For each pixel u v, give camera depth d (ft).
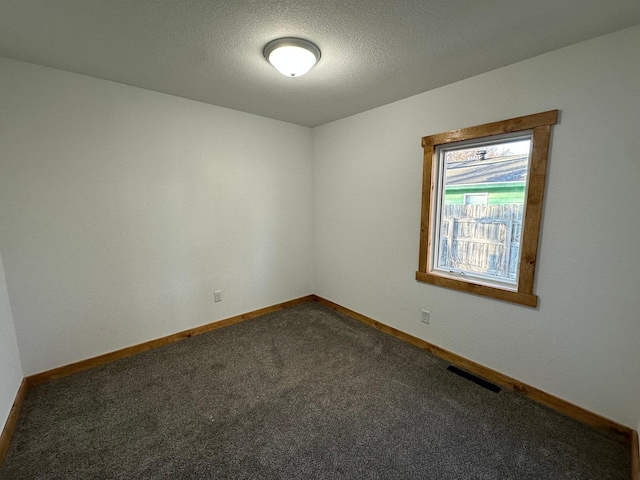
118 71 6.91
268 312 11.75
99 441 5.43
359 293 10.91
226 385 7.11
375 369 7.80
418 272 8.74
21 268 6.73
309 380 7.32
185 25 5.03
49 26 5.06
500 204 7.22
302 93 8.24
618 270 5.45
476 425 5.85
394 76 7.07
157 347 8.95
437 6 4.51
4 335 6.05
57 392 6.80
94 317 7.83
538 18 4.81
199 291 9.78
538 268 6.39
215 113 9.46
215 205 9.83
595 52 5.36
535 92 6.12
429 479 4.73
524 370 6.80
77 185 7.30
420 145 8.36
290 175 11.71
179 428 5.76
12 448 5.26
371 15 4.74
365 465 4.96
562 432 5.67
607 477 4.74
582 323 5.92
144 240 8.48
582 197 5.72
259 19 4.85
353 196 10.66
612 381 5.64
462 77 7.12
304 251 12.66
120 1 4.38
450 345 8.23
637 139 5.09
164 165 8.63
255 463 4.99
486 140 7.14
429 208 8.29
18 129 6.50
